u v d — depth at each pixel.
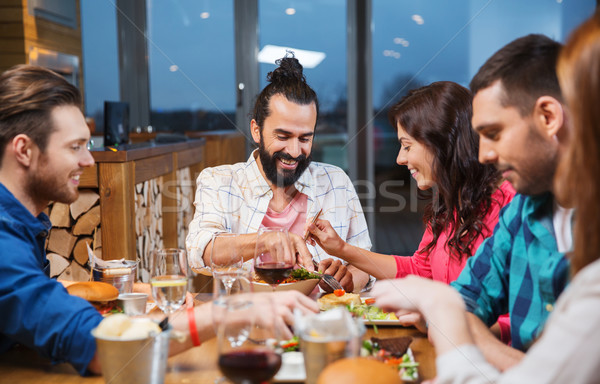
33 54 3.79
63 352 0.98
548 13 4.81
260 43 5.26
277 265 1.29
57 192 1.14
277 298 1.03
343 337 0.78
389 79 5.27
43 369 1.02
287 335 1.01
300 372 0.90
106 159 2.41
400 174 5.29
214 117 5.31
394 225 5.07
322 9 5.20
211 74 5.27
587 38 0.65
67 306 0.99
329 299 1.30
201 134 4.49
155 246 2.99
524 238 1.11
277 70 1.84
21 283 1.01
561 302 0.66
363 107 5.30
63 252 2.46
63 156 1.12
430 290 0.81
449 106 1.52
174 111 5.30
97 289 1.18
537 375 0.64
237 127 5.30
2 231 1.06
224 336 0.80
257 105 1.89
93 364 0.96
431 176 1.56
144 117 5.30
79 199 2.43
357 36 5.20
